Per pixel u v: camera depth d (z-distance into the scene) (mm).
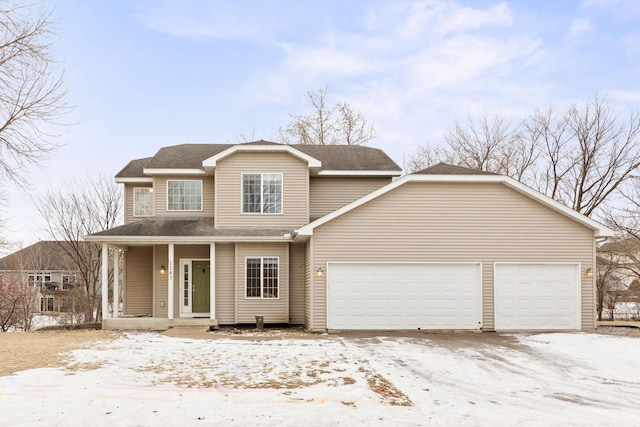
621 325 17766
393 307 15445
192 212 18781
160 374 8500
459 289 15555
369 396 7156
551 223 15781
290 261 17672
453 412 6469
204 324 16500
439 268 15594
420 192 15703
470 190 15773
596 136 28266
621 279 29797
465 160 33344
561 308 15602
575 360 10500
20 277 26656
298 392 7309
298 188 17734
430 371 9250
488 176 15578
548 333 14938
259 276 17297
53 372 8336
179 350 11258
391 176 19250
